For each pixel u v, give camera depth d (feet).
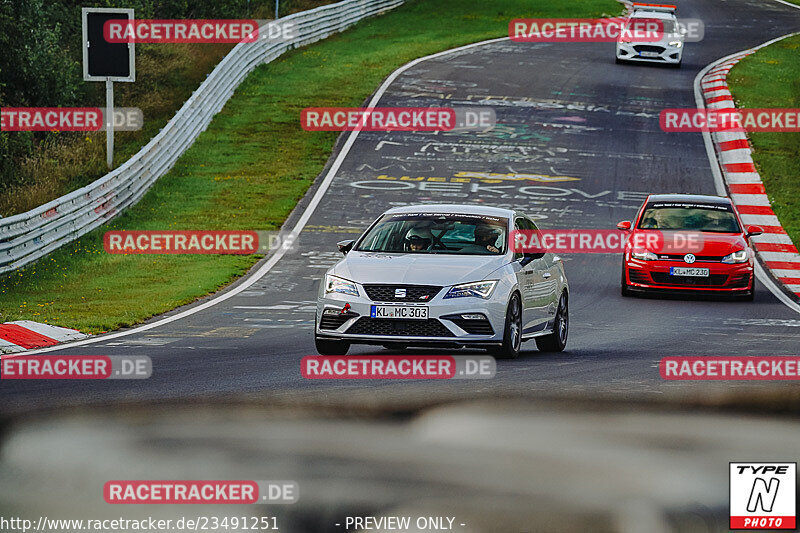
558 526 71.26
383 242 151.33
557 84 553.64
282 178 394.11
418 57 612.70
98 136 412.77
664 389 123.13
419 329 138.00
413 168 409.08
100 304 216.54
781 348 166.81
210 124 467.52
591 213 354.33
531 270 152.35
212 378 128.77
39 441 94.68
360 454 89.66
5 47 373.81
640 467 85.30
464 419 103.60
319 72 563.89
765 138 462.19
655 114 498.28
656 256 240.53
